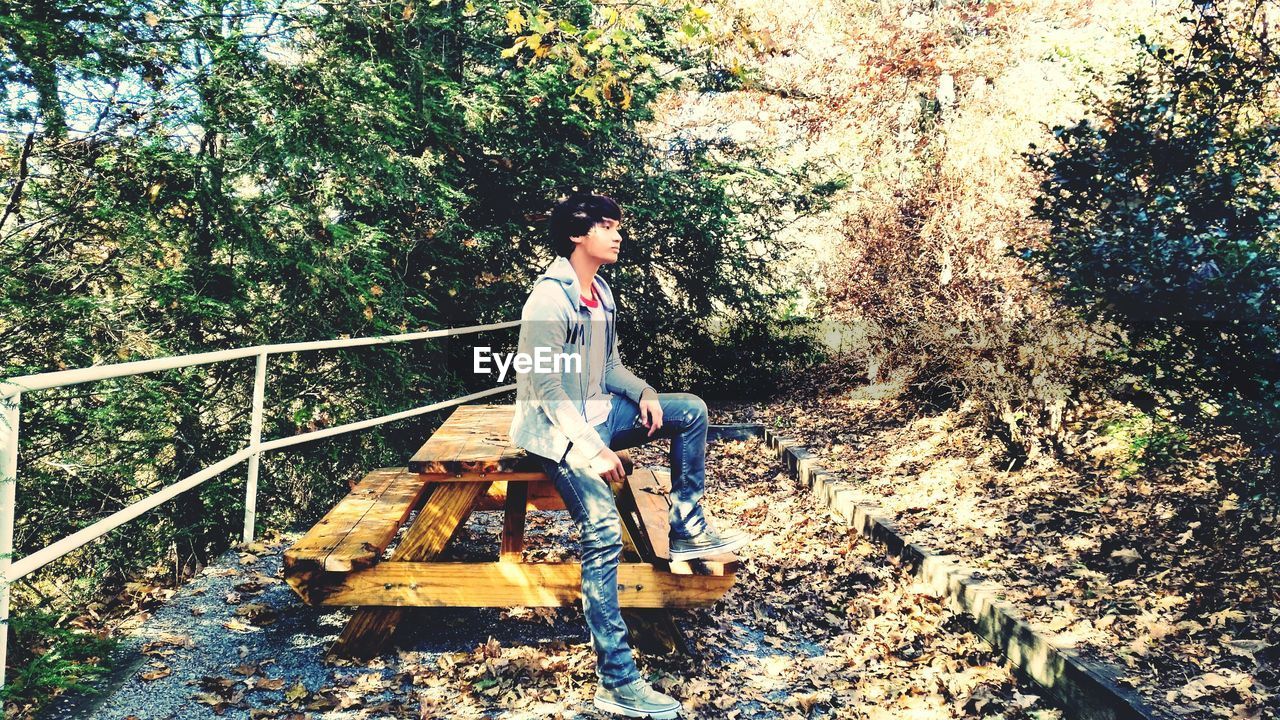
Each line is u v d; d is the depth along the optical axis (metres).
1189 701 3.28
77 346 6.21
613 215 3.41
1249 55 4.44
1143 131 4.47
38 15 6.20
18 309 6.07
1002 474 6.76
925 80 11.30
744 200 13.20
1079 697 3.54
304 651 3.80
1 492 2.89
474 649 3.93
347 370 8.62
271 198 7.83
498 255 11.38
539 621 4.27
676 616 4.48
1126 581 4.48
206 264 7.50
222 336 7.88
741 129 14.26
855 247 11.04
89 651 3.36
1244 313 3.90
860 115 12.27
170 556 7.34
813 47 13.23
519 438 3.39
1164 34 6.38
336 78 7.93
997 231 7.32
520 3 8.23
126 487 6.65
